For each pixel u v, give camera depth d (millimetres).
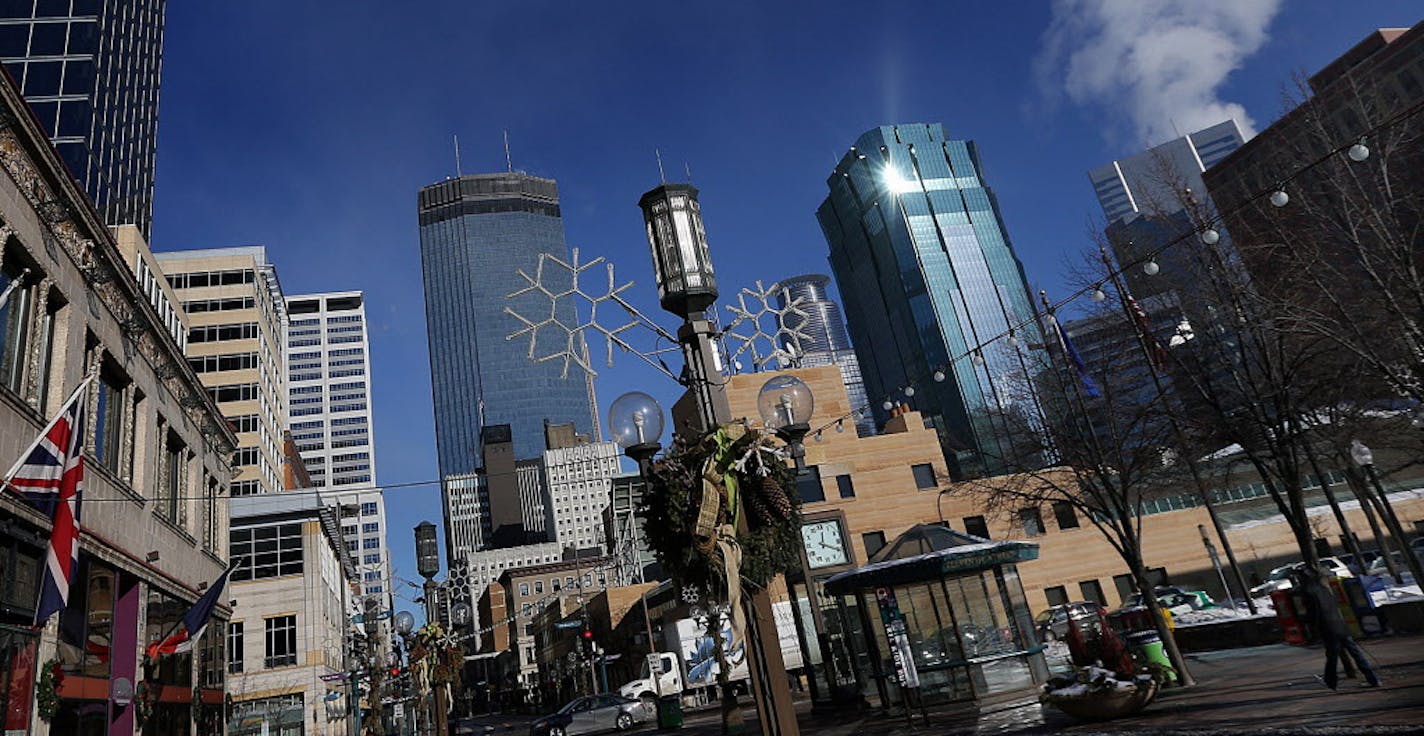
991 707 15531
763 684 5418
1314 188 15727
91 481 16922
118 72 58062
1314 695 10438
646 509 6355
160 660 21672
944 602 17109
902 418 51438
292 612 48625
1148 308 19109
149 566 20234
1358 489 21641
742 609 5582
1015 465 27125
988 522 48531
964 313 192000
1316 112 16266
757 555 5562
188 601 24406
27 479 11883
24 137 14219
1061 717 12828
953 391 155000
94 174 51125
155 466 21984
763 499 5766
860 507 47469
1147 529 50406
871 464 48562
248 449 79875
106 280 18109
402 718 44188
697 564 5988
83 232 16969
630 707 33156
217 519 29547
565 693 76250
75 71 51344
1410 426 20328
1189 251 17141
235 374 82250
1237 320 15656
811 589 22750
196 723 24562
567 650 77125
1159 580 49500
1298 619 15719
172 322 50156
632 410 6469
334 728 51031
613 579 75562
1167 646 14320
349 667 48188
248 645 47375
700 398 6215
